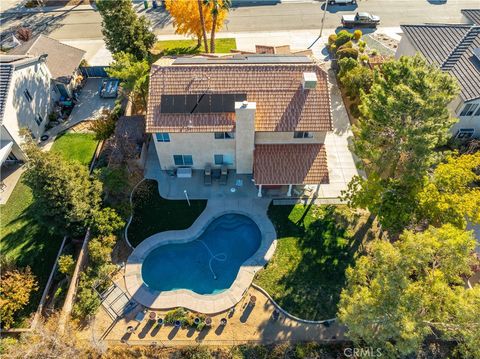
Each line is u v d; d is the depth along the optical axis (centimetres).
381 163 2739
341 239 3053
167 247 3075
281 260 2936
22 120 3606
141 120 3734
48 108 4138
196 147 3316
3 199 3347
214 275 2917
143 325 2602
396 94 2416
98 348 2367
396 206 2602
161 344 2500
